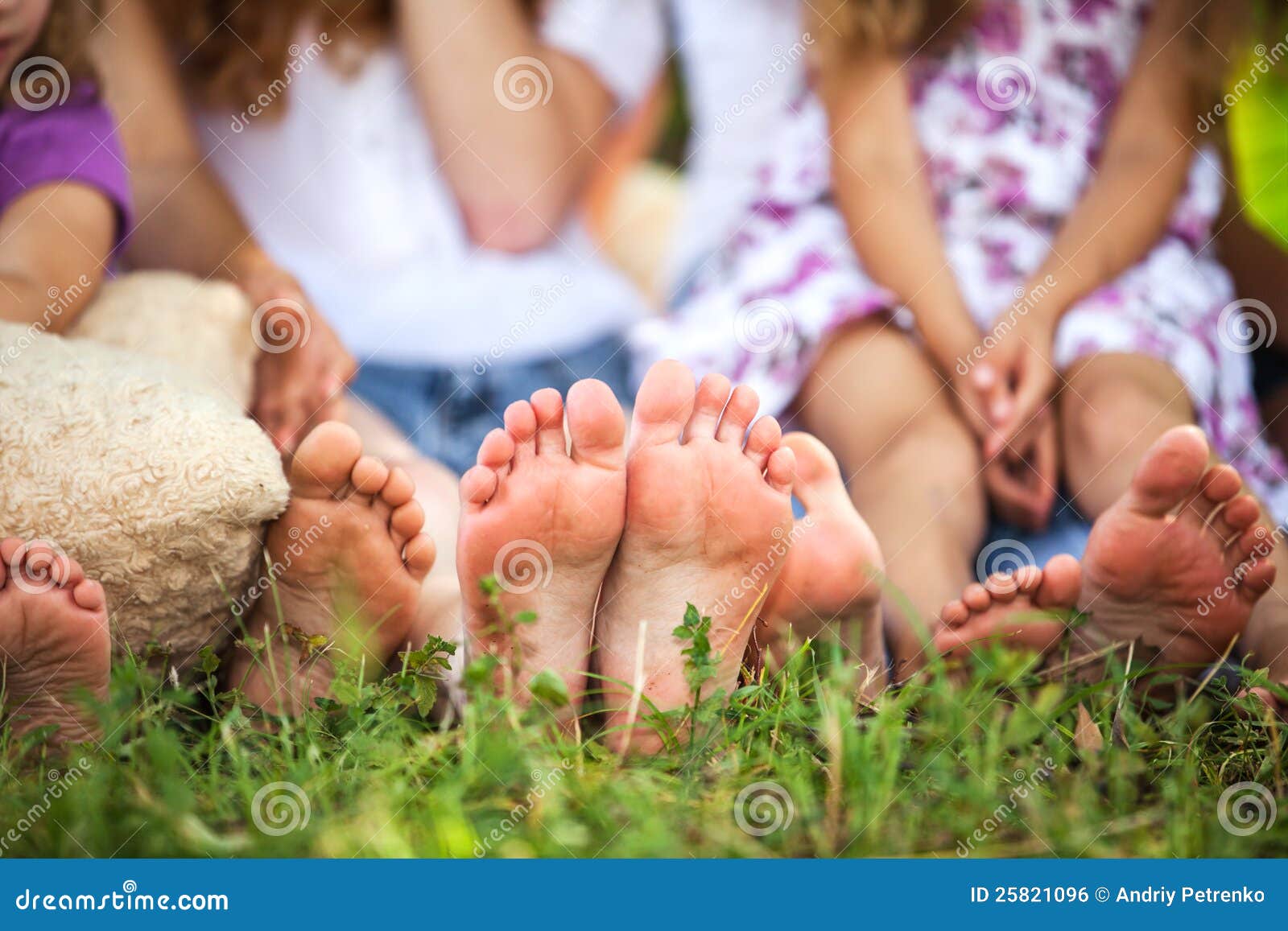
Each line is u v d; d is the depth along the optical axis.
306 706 1.55
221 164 2.19
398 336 2.18
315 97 2.21
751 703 1.56
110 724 1.39
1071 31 2.30
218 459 1.55
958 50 2.26
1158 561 1.71
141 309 1.94
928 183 2.23
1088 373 2.11
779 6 2.27
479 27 2.22
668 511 1.55
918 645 1.90
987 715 1.57
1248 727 1.59
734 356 2.16
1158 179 2.27
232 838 1.26
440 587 1.81
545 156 2.25
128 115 2.11
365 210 2.22
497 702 1.45
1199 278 2.28
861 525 1.73
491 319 2.20
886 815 1.33
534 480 1.53
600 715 1.64
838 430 2.10
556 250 2.27
